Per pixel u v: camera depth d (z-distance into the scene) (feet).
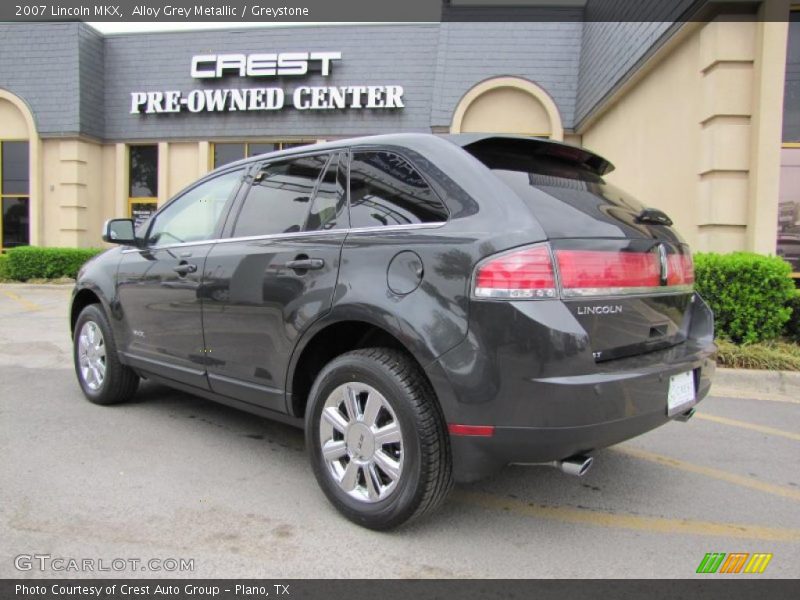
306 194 11.12
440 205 9.14
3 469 11.62
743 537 9.68
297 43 47.83
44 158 49.47
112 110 50.96
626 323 8.96
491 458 8.51
